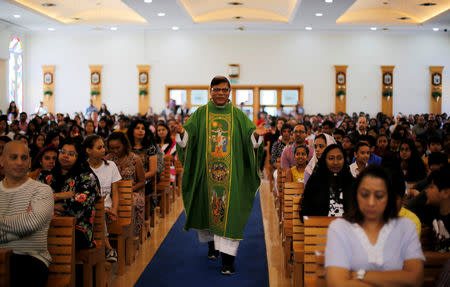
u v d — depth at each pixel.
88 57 20.56
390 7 18.16
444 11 16.28
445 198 2.72
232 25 19.00
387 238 2.15
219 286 4.04
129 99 20.61
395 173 3.36
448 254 2.69
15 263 2.77
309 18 17.20
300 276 3.63
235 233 4.35
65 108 20.62
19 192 2.85
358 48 20.27
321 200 3.45
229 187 4.46
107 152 5.24
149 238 5.70
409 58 20.23
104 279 3.74
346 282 2.05
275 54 20.34
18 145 2.85
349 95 20.39
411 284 2.06
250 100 20.66
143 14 16.81
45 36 20.50
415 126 14.19
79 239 3.37
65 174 3.57
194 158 4.70
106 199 4.32
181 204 7.89
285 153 6.05
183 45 20.44
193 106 20.72
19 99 20.17
